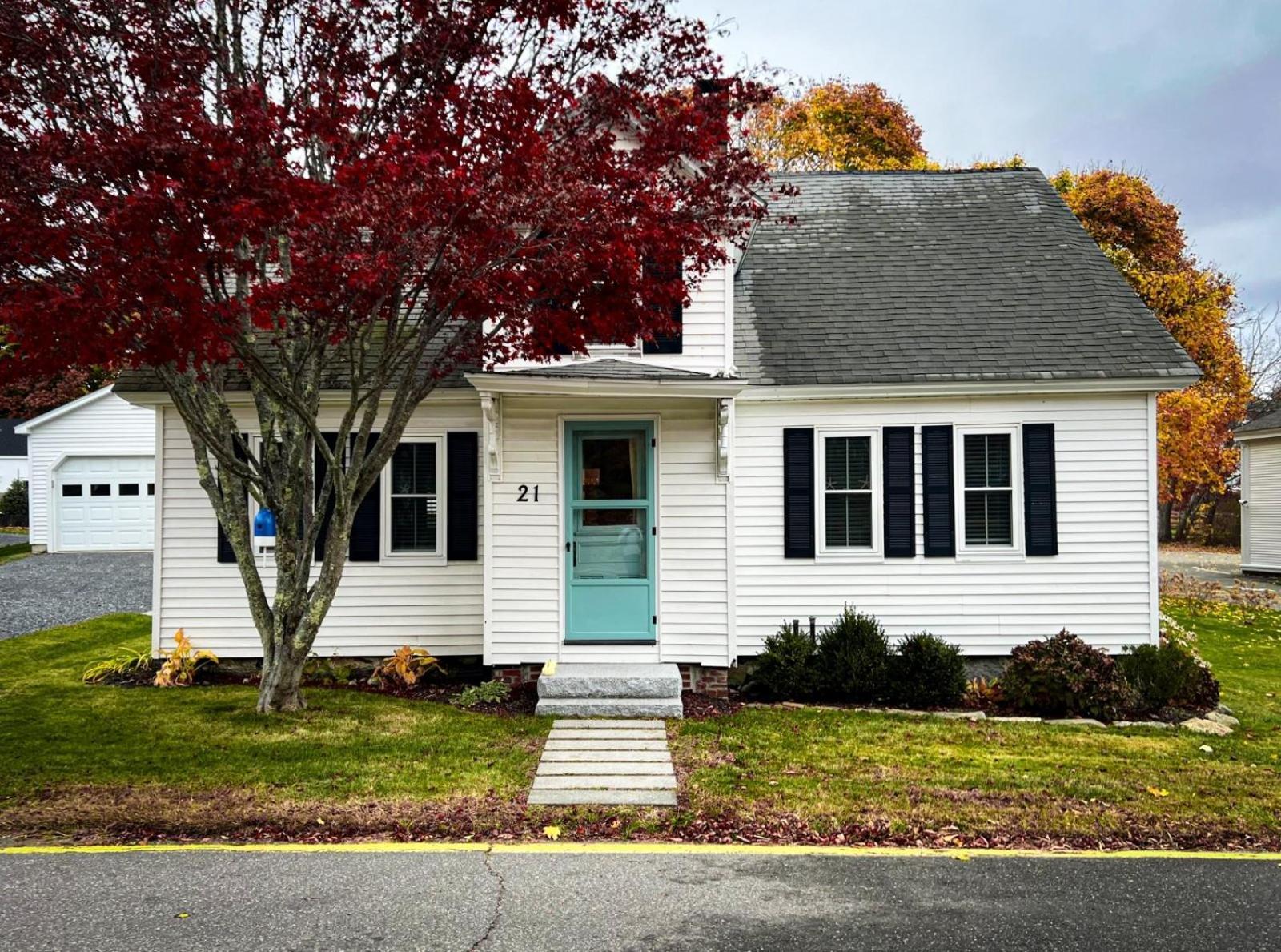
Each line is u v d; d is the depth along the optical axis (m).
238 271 6.40
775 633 11.11
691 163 9.20
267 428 8.45
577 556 9.86
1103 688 9.29
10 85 6.66
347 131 7.20
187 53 7.23
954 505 11.07
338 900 4.71
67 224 5.98
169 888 4.84
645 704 8.82
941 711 9.51
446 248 6.81
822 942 4.29
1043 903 4.75
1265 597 20.75
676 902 4.72
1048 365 10.95
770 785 6.61
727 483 9.79
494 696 9.30
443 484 10.88
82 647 12.44
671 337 10.13
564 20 7.52
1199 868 5.25
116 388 10.30
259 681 10.32
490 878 5.02
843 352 11.36
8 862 5.16
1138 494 11.00
